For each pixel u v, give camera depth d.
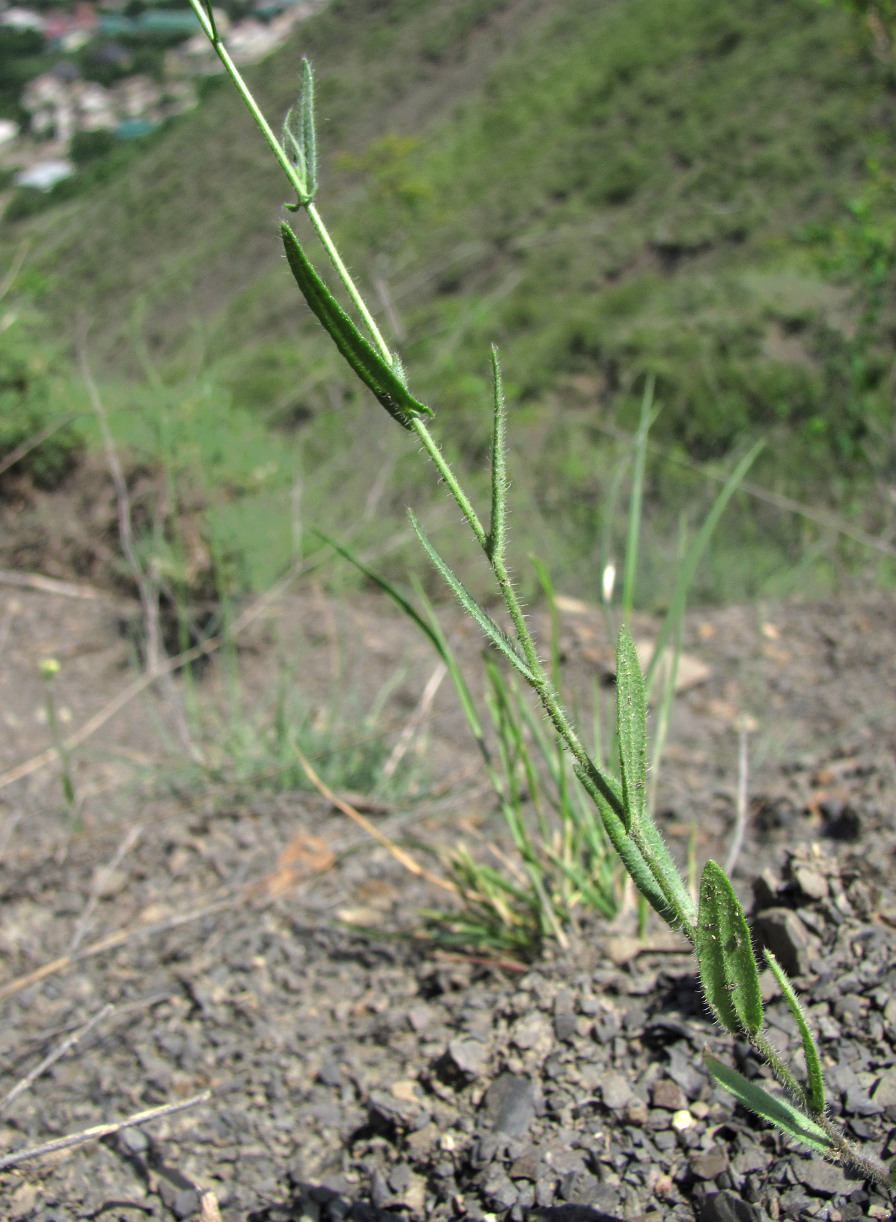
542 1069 1.47
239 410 5.12
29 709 3.41
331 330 0.88
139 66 94.81
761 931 1.57
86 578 4.28
